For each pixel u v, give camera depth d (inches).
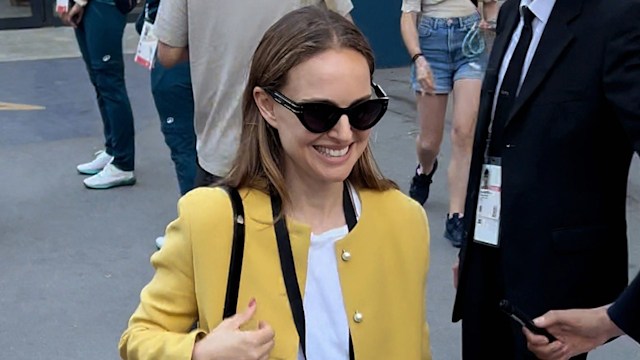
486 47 200.4
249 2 133.9
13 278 193.5
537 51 93.3
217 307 71.4
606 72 88.7
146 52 189.0
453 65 205.5
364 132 71.3
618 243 96.2
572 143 92.2
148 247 210.5
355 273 73.7
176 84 188.2
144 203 237.9
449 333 171.8
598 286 96.1
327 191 73.9
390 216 75.9
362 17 392.2
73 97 347.6
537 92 93.1
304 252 72.4
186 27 139.9
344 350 72.8
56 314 178.5
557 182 93.6
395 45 398.3
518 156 95.4
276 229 72.6
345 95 69.1
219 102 137.9
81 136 297.4
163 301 74.0
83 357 163.9
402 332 75.2
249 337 67.2
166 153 279.3
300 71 69.2
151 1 187.0
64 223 223.9
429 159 222.5
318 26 69.9
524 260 96.2
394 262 75.5
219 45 136.0
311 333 72.1
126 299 185.2
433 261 199.6
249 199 73.2
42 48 442.6
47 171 262.2
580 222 94.1
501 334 106.3
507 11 102.1
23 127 307.7
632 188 245.0
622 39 87.5
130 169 249.4
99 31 234.4
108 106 243.3
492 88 100.0
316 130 69.4
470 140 201.8
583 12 90.7
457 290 107.1
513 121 95.3
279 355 71.1
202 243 71.8
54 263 201.2
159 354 70.7
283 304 71.7
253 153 74.4
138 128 307.9
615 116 89.9
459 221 204.4
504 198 96.7
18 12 486.6
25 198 240.8
